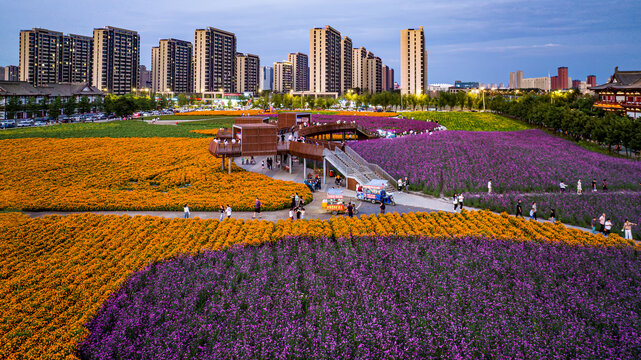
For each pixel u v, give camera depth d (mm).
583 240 26938
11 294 20562
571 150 65938
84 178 48875
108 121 128875
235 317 18125
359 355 15711
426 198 42406
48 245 27500
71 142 73938
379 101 180375
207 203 37438
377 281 20812
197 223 31609
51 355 15656
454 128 111000
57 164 55438
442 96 167375
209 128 103562
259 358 15805
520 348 16031
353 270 21688
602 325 17641
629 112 95375
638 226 31578
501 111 145500
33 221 32469
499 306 18688
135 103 156250
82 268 23234
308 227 29797
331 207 35969
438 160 55531
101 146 70938
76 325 17469
